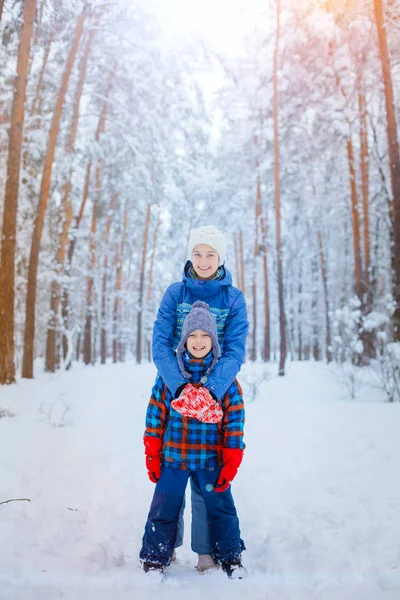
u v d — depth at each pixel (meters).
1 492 3.28
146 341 41.72
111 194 20.53
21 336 17.81
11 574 2.07
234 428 2.18
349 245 26.42
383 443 4.94
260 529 2.81
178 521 2.32
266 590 1.94
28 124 14.68
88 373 15.95
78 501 3.22
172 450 2.19
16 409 7.22
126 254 33.72
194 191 29.11
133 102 17.75
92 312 24.06
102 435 5.54
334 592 1.92
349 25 15.29
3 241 10.75
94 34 15.41
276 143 17.45
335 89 16.77
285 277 33.91
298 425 6.28
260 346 40.97
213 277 2.46
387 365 8.95
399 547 2.45
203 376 2.21
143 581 2.01
